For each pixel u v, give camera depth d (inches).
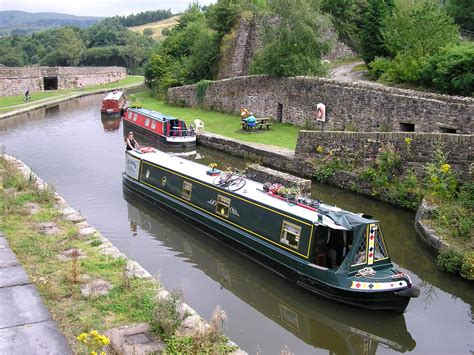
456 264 426.9
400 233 541.3
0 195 545.3
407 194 596.1
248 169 685.9
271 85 1095.0
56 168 808.3
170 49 1771.7
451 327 375.9
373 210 611.8
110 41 4035.4
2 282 312.2
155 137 1018.1
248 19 1473.9
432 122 730.2
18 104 1533.0
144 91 1969.7
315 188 698.2
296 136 944.9
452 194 542.6
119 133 1123.3
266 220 459.2
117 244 525.7
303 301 416.8
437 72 861.8
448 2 1344.7
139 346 282.8
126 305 326.0
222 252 513.7
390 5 1175.0
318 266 402.0
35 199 542.0
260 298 427.2
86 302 327.3
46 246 415.5
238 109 1214.9
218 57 1545.3
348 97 884.6
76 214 504.1
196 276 460.4
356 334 383.2
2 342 240.8
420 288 429.7
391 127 802.2
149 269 470.0
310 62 1067.3
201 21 1841.8
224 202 514.3
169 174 604.4
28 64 3836.1
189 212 561.9
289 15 1077.1
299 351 353.4
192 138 975.0
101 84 2391.7
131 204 643.5
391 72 988.6
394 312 382.6
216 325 309.4
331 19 1355.8
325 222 403.5
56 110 1497.3
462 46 876.6
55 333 250.2
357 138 670.5
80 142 1016.2
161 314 303.1
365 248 390.3
